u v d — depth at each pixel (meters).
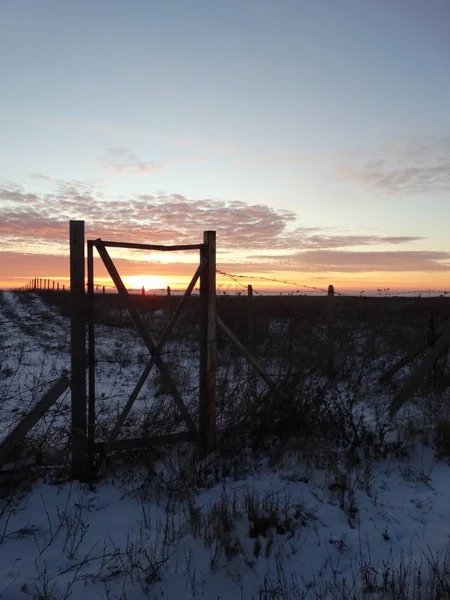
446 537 4.26
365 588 3.51
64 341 19.06
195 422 6.78
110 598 3.56
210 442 6.38
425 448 6.56
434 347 7.94
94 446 5.73
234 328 15.61
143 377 6.02
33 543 4.34
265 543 4.23
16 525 4.64
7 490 5.23
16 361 13.94
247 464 6.07
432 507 4.89
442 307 15.65
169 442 6.17
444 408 8.14
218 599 3.57
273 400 6.87
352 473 5.73
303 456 6.05
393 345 12.48
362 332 13.54
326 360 9.37
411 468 5.93
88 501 5.15
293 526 4.49
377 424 6.98
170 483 5.49
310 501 5.04
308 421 6.87
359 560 4.03
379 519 4.71
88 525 4.64
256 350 10.95
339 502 5.01
